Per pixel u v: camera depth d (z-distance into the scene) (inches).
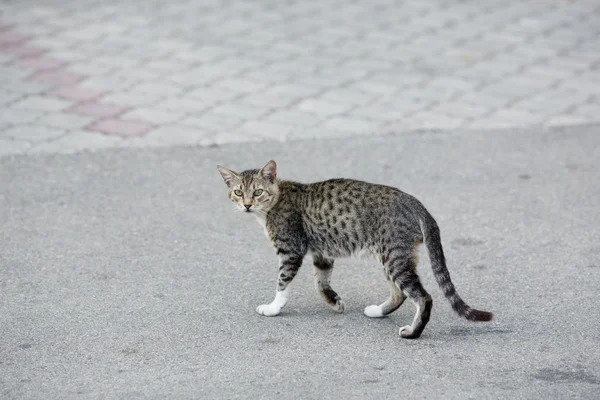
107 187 633.6
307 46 897.5
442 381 402.0
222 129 725.3
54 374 411.8
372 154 685.3
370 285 509.4
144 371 414.0
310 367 416.5
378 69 845.2
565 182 639.8
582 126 730.8
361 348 435.5
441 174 653.9
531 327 454.6
